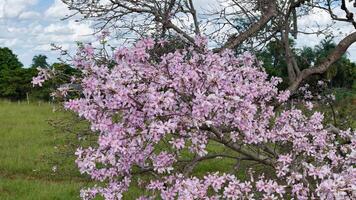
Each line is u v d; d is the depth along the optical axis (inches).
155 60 205.9
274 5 281.1
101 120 163.5
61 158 398.9
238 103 180.7
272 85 219.3
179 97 169.8
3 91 1589.6
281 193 169.2
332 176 175.5
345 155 220.1
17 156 494.3
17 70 1626.5
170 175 184.4
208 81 166.6
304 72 281.1
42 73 178.5
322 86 301.1
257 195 179.8
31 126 692.1
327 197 161.5
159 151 197.3
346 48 279.7
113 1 256.1
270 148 216.4
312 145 210.4
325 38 309.4
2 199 346.0
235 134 187.9
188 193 160.4
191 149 169.9
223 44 277.4
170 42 222.1
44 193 361.1
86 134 235.1
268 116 211.5
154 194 190.5
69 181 408.5
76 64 180.1
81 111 162.9
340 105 310.2
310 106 272.1
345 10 283.4
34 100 1063.0
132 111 162.1
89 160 161.2
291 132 199.9
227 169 391.2
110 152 163.3
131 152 162.7
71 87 177.9
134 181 213.8
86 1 253.3
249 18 288.4
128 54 173.5
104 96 170.7
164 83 165.2
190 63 174.9
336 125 294.2
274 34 296.2
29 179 420.5
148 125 164.4
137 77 165.3
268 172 235.5
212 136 195.3
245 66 212.1
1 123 719.1
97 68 171.5
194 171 380.5
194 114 162.4
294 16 302.7
